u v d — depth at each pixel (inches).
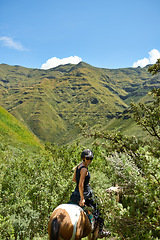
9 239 233.8
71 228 148.2
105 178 378.9
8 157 561.3
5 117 2498.8
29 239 261.7
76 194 177.8
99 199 173.2
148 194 149.3
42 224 294.8
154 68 192.5
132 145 209.6
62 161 504.4
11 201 332.2
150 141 216.8
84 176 174.9
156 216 148.6
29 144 2212.1
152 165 145.6
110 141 225.8
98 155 490.9
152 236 143.0
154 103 229.1
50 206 303.9
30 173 412.2
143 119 230.5
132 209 151.5
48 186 325.1
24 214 281.6
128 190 182.9
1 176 392.8
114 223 163.3
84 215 166.6
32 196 327.3
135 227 155.6
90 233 187.3
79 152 584.1
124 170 179.6
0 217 249.9
